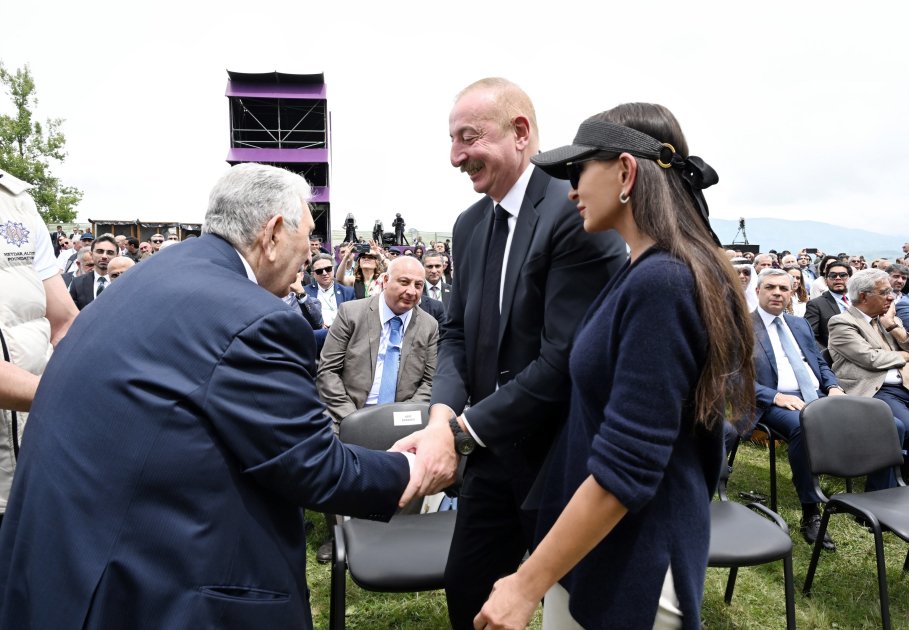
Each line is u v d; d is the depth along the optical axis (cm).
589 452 110
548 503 124
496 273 161
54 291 186
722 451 108
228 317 105
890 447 284
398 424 247
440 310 582
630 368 95
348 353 353
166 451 100
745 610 265
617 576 103
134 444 100
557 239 139
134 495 99
